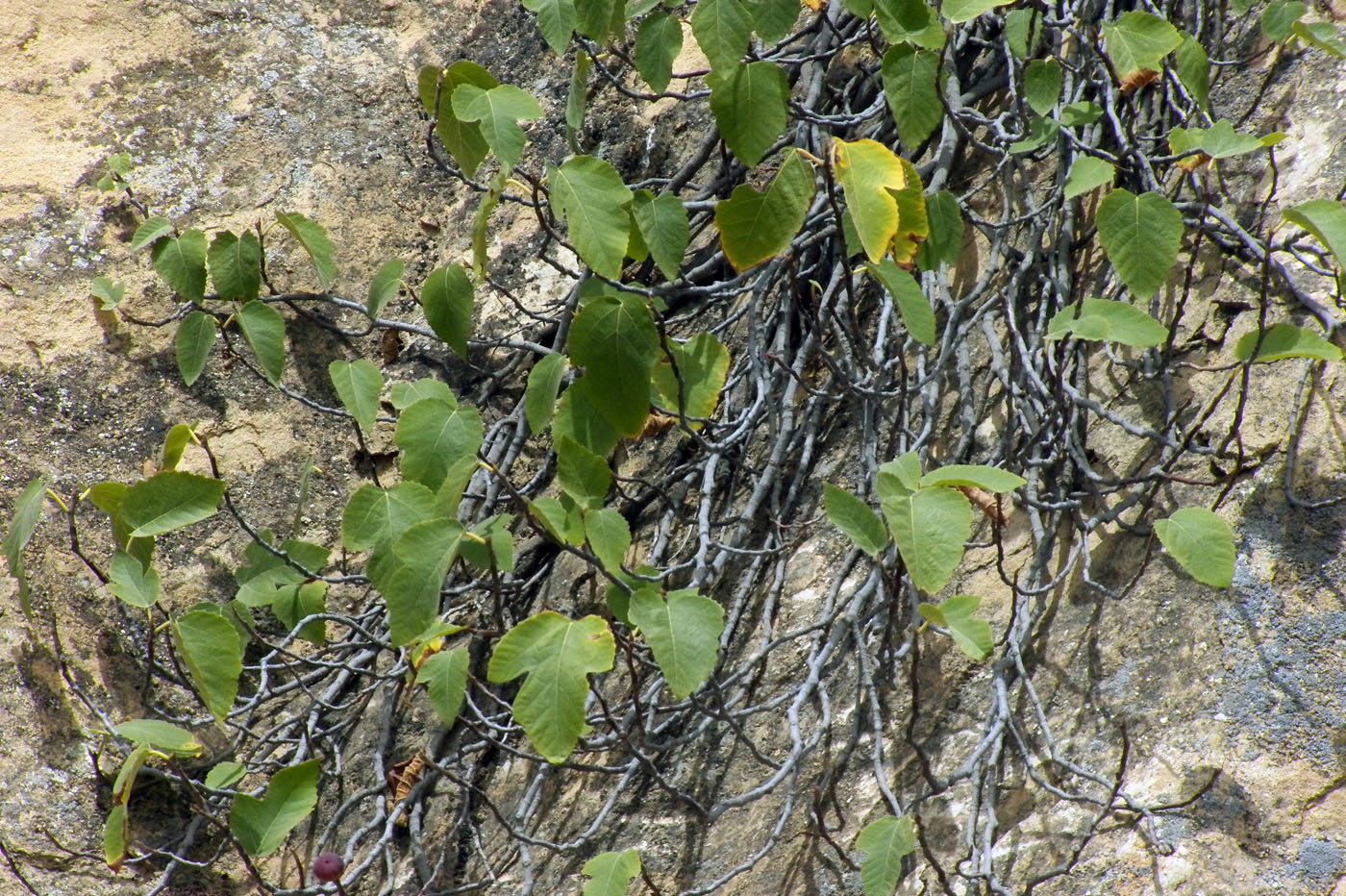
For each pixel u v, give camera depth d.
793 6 3.79
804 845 3.81
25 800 3.91
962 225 3.90
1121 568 3.82
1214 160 3.81
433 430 3.81
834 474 3.97
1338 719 3.72
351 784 3.99
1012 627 3.78
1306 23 3.89
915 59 3.80
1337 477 3.77
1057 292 3.90
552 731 3.68
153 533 3.80
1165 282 3.89
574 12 3.85
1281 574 3.76
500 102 3.77
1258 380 3.82
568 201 3.76
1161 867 3.71
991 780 3.75
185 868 3.93
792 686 3.89
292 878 3.95
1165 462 3.79
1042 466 3.84
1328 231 3.70
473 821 3.95
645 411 3.78
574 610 4.02
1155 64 3.81
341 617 3.96
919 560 3.66
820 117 3.98
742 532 3.95
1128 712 3.77
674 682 3.69
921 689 3.84
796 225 3.73
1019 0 3.98
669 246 3.79
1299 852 3.70
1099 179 3.78
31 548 4.01
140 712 3.99
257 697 3.95
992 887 3.71
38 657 3.96
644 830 3.88
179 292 4.00
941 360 3.88
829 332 4.03
